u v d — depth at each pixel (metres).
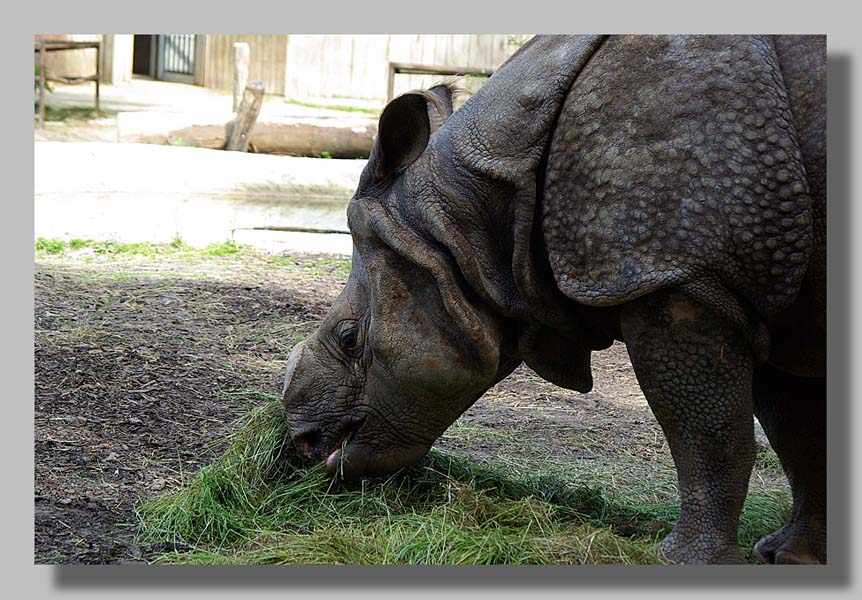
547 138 5.11
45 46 20.05
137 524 5.45
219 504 5.52
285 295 10.84
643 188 4.76
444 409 5.47
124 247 12.84
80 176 14.49
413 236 5.29
